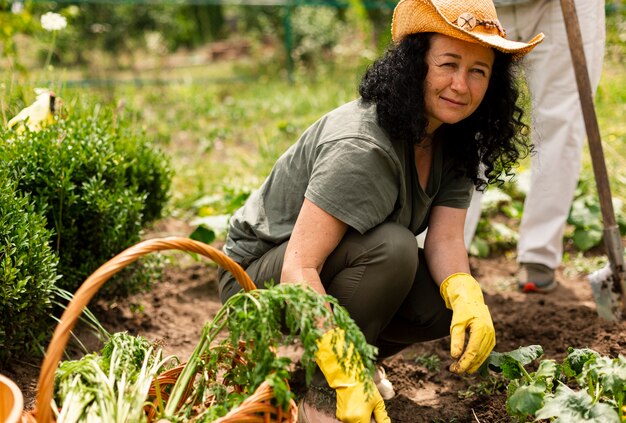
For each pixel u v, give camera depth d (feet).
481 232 15.58
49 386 5.78
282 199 8.46
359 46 38.75
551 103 12.07
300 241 7.72
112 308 11.88
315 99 30.55
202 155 22.95
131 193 11.25
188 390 7.54
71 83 30.22
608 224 11.22
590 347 10.47
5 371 9.63
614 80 26.30
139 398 6.66
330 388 7.91
